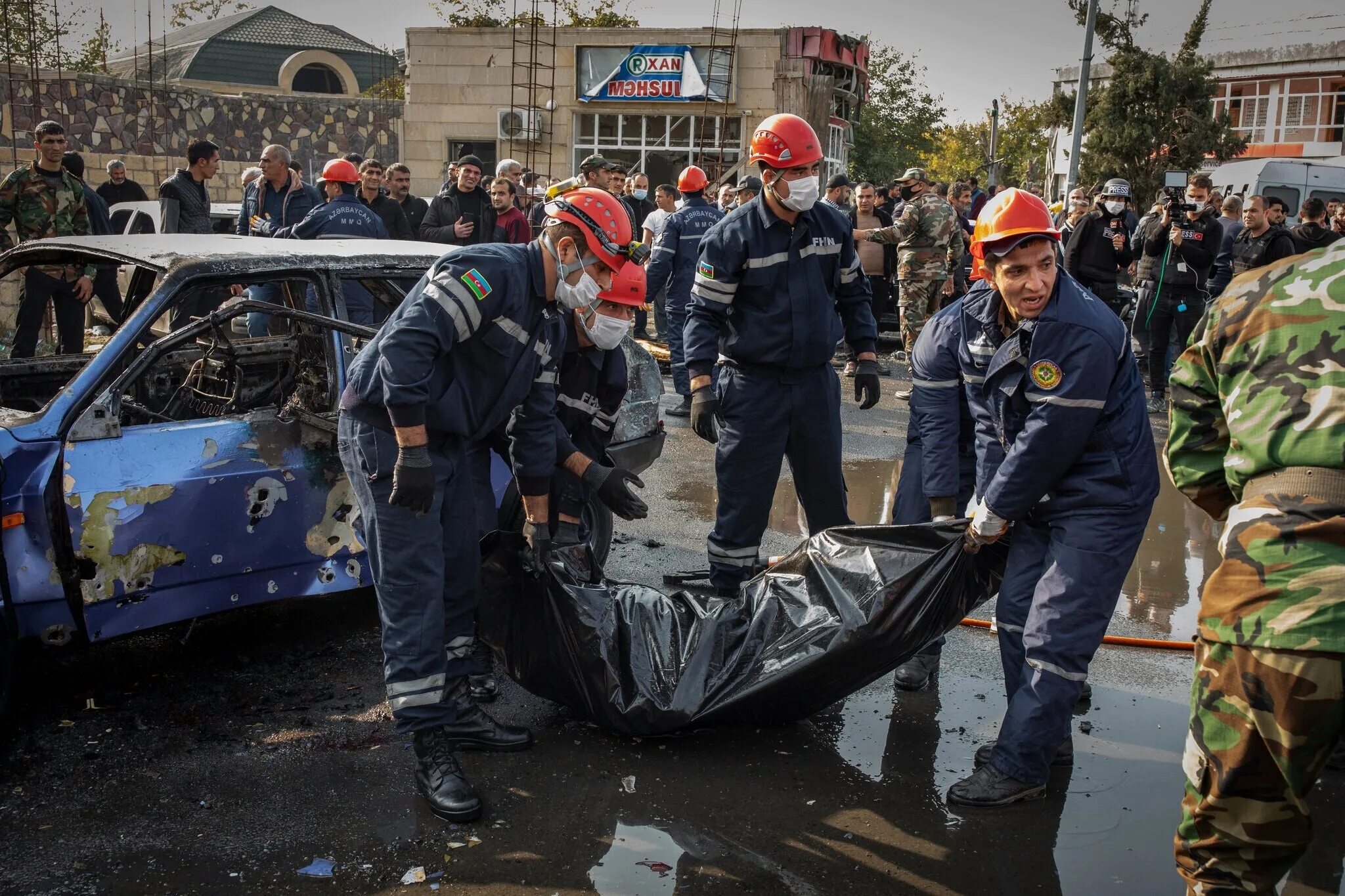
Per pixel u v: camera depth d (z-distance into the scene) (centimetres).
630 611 365
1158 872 297
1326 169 2017
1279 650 205
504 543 371
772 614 365
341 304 427
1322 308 211
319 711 379
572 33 2030
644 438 512
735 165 2036
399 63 3206
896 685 412
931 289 1052
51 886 279
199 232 970
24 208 761
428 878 286
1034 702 322
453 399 315
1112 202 954
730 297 422
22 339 457
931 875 294
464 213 959
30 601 345
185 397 455
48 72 1811
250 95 2055
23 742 352
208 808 317
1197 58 2459
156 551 364
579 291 319
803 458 447
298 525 396
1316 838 316
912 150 4350
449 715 328
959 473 405
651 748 360
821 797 332
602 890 283
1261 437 214
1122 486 317
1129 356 319
